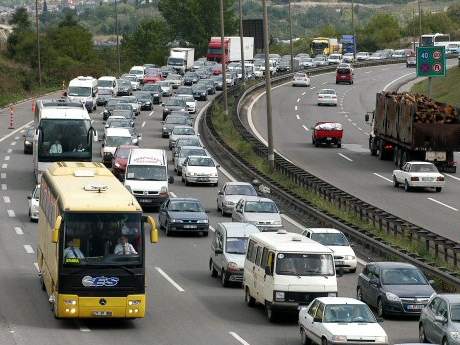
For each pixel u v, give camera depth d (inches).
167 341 2411.4
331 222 3956.7
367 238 3604.8
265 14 5487.2
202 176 5147.6
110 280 2479.1
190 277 3235.7
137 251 2496.3
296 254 2667.3
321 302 2336.4
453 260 3368.6
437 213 4520.2
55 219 2571.4
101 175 2829.7
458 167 5940.0
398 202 4790.8
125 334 2474.2
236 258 3078.2
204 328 2566.4
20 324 2536.9
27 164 5743.1
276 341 2432.3
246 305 2869.1
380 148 6254.9
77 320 2613.2
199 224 3941.9
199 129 7224.4
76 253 2470.5
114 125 6471.5
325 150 6624.0
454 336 2236.7
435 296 2399.1
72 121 4825.3
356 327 2247.8
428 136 5620.1
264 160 5679.1
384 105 6190.9
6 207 4446.4
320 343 2265.0
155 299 2908.5
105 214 2496.3
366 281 2829.7
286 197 4623.5
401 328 2608.3
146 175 4532.5
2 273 3166.8
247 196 4333.2
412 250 3499.0
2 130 7352.4
